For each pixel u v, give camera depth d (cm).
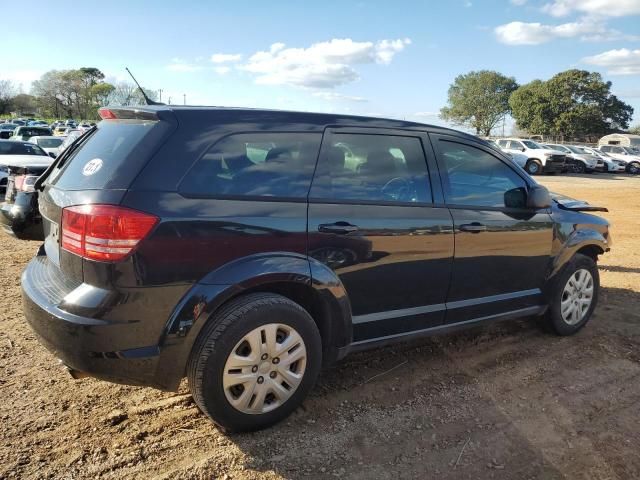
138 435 292
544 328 462
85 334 253
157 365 265
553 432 314
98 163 279
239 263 277
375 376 374
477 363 402
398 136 353
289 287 304
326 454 283
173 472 264
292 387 301
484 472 276
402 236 335
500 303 402
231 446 286
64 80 10431
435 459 284
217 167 280
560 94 7019
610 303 557
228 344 273
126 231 250
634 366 407
